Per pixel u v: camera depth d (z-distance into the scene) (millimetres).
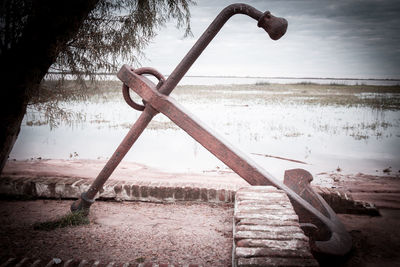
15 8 3311
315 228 2883
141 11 4254
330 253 2791
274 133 11188
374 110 18312
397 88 50125
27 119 13438
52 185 4516
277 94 33562
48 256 2934
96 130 11406
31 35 3320
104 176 3432
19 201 4484
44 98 4383
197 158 7785
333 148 8898
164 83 3100
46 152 8070
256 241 1954
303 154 8211
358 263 2957
